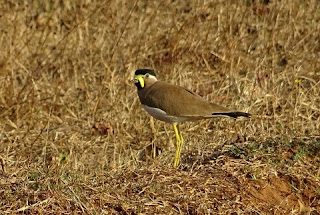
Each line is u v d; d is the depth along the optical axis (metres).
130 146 12.99
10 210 8.64
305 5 17.17
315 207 9.41
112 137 13.38
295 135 11.55
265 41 16.14
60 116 14.36
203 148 11.41
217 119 13.48
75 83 15.05
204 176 9.79
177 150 10.91
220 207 9.06
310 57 15.65
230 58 15.64
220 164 10.23
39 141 13.33
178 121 10.95
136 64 15.34
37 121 13.99
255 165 10.13
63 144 13.13
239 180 9.68
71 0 17.61
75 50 15.91
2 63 15.05
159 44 16.14
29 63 15.49
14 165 11.04
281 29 16.47
